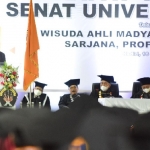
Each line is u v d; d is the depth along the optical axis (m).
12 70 9.18
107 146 0.67
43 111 0.71
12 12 13.76
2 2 13.72
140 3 14.00
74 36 13.95
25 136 0.66
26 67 10.26
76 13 13.93
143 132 0.69
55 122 0.68
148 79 12.23
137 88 12.50
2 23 13.75
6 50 13.76
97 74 13.95
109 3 13.93
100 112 0.72
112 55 13.96
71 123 0.69
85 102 0.73
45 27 13.87
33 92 11.73
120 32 13.97
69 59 13.97
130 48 14.01
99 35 13.96
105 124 0.70
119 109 0.74
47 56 13.87
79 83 12.77
